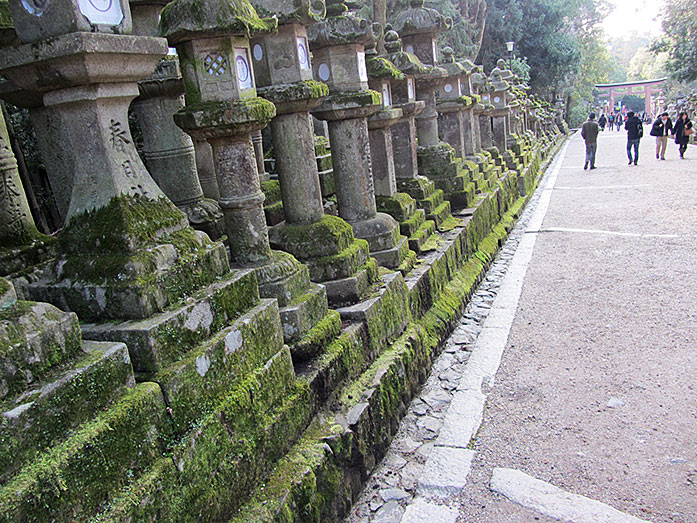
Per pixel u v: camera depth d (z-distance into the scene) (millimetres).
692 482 3178
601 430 3740
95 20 2451
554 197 13344
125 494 2105
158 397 2320
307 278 3801
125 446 2145
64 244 2707
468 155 10203
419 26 8117
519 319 5793
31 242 3420
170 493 2264
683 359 4570
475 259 7547
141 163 2820
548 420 3918
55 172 4039
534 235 9477
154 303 2500
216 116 3219
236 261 3619
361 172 5199
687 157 18359
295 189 4348
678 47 25984
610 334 5188
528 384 4438
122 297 2467
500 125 13578
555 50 32281
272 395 2988
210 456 2488
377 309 4234
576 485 3236
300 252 4242
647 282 6457
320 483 2951
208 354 2604
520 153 14664
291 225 4391
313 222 4387
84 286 2539
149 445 2256
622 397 4113
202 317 2672
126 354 2268
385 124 5953
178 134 4992
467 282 6691
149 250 2600
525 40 32250
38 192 6828
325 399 3453
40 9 2404
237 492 2605
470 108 10008
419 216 6418
